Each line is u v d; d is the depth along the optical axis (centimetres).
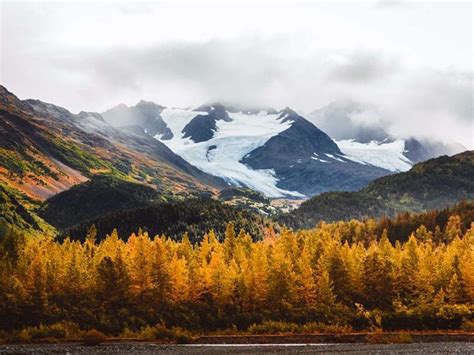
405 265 14550
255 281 13475
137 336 11288
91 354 7888
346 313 13088
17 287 12275
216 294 13462
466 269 13688
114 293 12962
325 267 14538
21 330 11262
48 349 8538
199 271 13650
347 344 9800
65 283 12950
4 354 7869
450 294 13725
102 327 11912
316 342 10331
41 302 12225
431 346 9294
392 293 14162
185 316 12812
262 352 8000
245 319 12875
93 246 17850
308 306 13512
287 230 18475
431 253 16062
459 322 12094
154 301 13175
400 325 12181
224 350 8300
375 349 8650
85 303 12712
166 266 13462
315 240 19838
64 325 11394
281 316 13100
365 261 14350
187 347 9106
